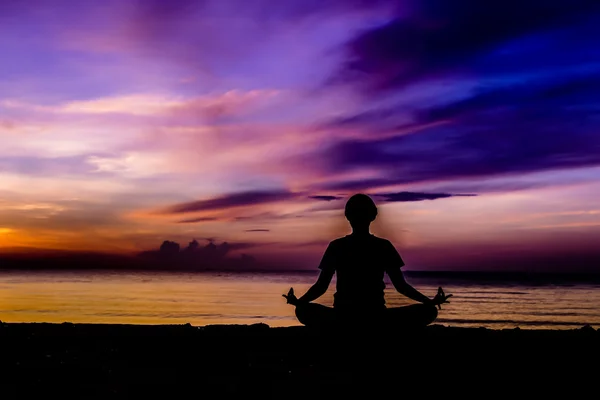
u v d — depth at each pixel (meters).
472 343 6.47
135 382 4.52
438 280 131.25
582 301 51.12
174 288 67.81
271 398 3.93
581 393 4.18
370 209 4.27
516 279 142.75
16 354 5.95
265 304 39.41
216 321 25.70
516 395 4.07
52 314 26.77
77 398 3.97
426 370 4.52
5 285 67.62
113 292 53.41
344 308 4.11
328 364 4.22
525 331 7.62
